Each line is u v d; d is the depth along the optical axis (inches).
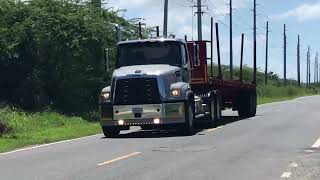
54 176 520.1
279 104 2372.0
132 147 750.5
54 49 1387.8
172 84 912.9
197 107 1000.2
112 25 1472.7
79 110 1439.5
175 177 503.5
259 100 2994.6
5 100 1327.5
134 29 1578.5
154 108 899.4
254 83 1501.0
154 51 956.0
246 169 544.7
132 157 643.5
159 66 928.9
